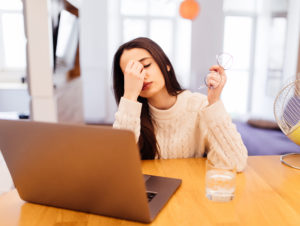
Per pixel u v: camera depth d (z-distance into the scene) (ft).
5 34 14.33
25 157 2.34
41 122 2.13
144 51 3.92
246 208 2.60
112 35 15.19
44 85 5.68
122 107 3.67
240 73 16.46
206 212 2.52
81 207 2.48
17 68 14.69
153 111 4.46
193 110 4.48
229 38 15.99
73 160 2.20
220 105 3.70
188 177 3.27
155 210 2.49
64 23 7.52
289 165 3.68
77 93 9.76
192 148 4.61
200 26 15.53
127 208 2.31
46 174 2.38
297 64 15.76
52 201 2.57
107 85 15.67
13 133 2.24
